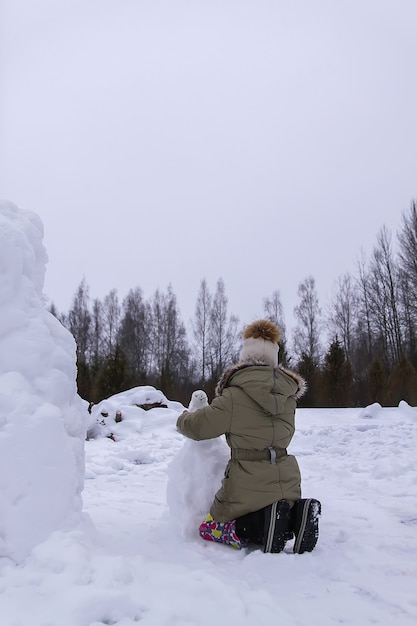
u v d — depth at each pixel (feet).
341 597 7.55
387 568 8.76
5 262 9.42
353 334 115.14
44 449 8.35
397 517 12.32
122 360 67.15
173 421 30.37
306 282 123.75
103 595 6.40
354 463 20.27
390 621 6.82
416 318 98.84
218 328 125.18
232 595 7.13
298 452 23.44
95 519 11.46
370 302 110.42
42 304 10.25
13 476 7.96
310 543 9.35
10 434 8.11
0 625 5.89
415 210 103.81
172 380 86.48
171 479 10.77
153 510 12.68
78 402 10.21
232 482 9.76
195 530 10.26
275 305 135.54
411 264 102.17
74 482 8.91
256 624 6.43
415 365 91.15
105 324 138.21
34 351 9.23
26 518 7.89
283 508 9.34
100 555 8.11
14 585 6.96
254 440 9.91
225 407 9.99
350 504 13.67
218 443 10.97
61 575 7.06
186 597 6.96
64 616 6.12
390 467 18.11
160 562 8.45
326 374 68.49
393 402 62.23
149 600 6.82
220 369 117.60
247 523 9.78
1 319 9.18
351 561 9.01
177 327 131.23
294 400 10.77
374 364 66.95
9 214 10.46
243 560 8.98
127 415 30.42
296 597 7.53
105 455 21.53
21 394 8.62
